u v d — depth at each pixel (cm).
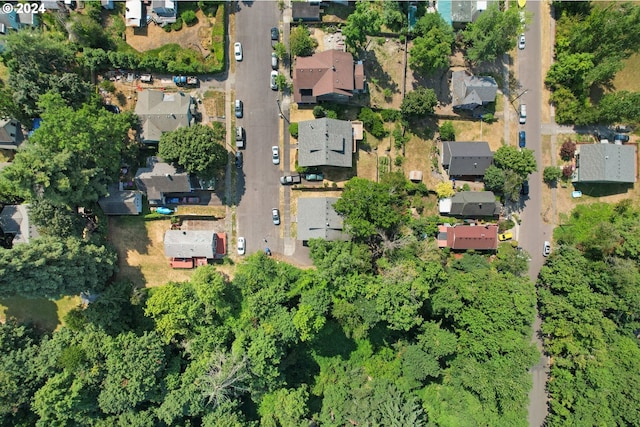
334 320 6562
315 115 6606
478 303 6191
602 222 6538
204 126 6275
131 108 6556
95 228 6369
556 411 6431
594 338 6128
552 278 6450
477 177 6775
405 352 6425
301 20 6544
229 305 6159
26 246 5272
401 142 6694
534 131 6838
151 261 6631
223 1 6462
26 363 5909
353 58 6600
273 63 6575
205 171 6275
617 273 6103
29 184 5281
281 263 6556
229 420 5903
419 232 6612
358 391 6228
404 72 6694
